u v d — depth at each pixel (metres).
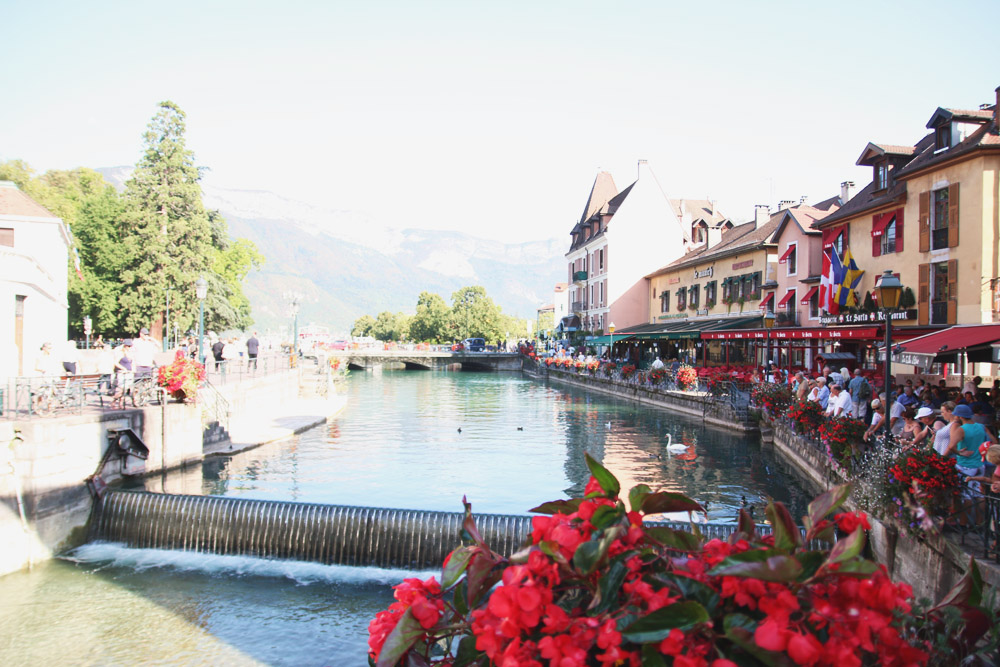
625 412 35.38
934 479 8.44
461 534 2.88
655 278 57.50
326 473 19.73
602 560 2.36
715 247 47.16
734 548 2.49
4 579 11.95
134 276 48.84
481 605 2.95
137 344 20.28
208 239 52.47
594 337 61.12
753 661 2.15
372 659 2.85
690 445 24.56
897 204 25.45
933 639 3.09
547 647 2.13
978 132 22.22
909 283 24.67
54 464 12.95
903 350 15.80
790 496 17.17
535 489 18.11
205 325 55.62
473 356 81.31
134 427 16.20
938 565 8.16
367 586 11.81
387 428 29.30
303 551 12.88
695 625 2.09
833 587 2.29
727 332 33.84
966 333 14.89
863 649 2.26
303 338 82.56
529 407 38.50
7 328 22.20
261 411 30.12
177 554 13.15
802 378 23.88
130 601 11.17
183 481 18.20
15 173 57.28
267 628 10.30
